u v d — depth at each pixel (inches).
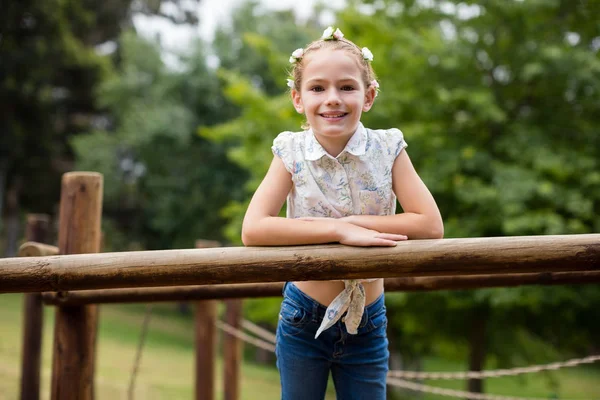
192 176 894.4
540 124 381.4
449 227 357.4
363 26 405.7
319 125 87.2
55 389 119.6
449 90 380.8
